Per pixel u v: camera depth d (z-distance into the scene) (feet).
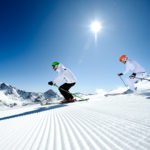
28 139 3.68
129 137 2.87
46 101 25.04
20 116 9.48
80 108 10.07
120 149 2.31
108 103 11.51
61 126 4.87
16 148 3.07
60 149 2.71
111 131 3.50
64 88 20.10
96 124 4.54
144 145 2.34
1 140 3.83
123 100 12.16
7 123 6.82
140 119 4.44
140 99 11.12
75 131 3.98
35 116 8.44
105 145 2.61
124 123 4.17
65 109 10.70
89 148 2.56
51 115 8.18
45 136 3.80
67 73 20.11
